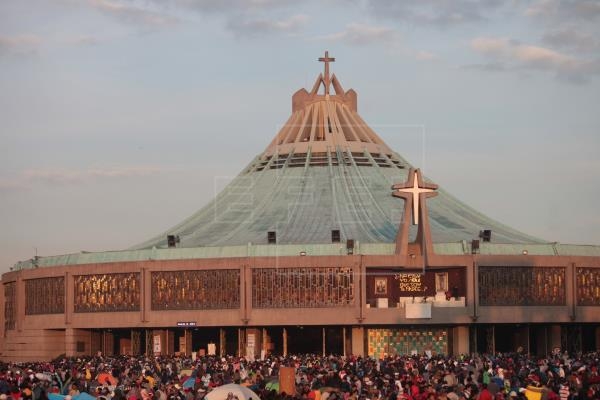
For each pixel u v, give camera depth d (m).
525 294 118.19
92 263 123.19
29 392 45.22
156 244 132.25
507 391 52.06
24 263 134.50
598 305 120.94
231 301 117.62
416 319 114.69
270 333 124.25
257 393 45.88
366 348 118.62
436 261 116.06
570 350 124.25
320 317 115.75
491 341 120.00
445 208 139.75
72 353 124.38
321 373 64.00
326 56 154.75
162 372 73.94
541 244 122.69
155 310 119.75
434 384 52.88
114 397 47.00
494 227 134.88
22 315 130.50
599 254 124.12
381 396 50.44
